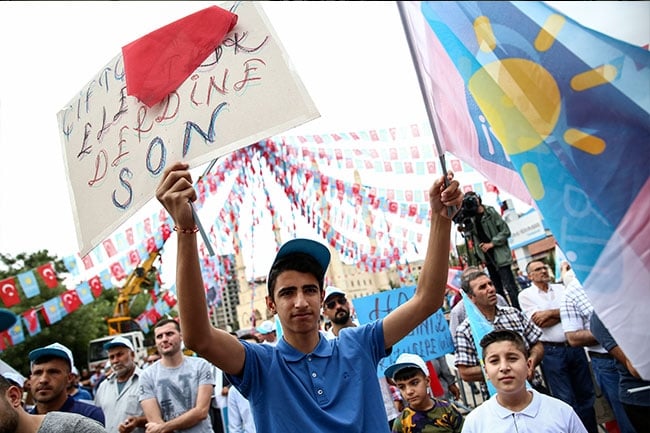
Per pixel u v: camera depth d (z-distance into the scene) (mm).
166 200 1849
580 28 1917
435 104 2023
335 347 2154
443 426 3512
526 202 2105
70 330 25875
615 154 1858
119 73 2330
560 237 1848
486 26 1961
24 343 23531
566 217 1854
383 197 6770
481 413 2965
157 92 2143
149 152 2127
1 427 2119
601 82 1884
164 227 6258
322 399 1974
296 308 2066
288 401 1948
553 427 2750
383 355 2201
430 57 1981
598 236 1827
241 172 6633
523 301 5109
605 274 1807
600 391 4707
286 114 1909
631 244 1804
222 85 2047
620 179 1841
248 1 2107
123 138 2223
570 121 1897
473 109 2100
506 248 5648
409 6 1936
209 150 1990
